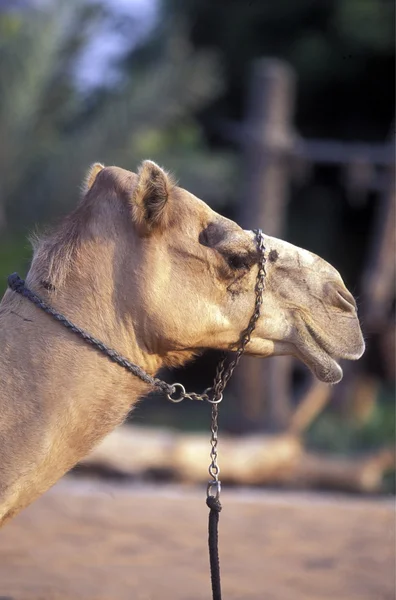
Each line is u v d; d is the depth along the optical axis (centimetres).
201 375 2564
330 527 995
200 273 516
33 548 874
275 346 547
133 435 1312
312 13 2511
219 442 1341
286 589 762
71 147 1828
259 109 1622
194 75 1875
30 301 497
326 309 546
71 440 490
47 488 489
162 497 1128
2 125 1805
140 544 899
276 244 545
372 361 1792
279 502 1126
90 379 489
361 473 1338
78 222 517
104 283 502
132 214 502
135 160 1891
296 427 1374
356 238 2664
